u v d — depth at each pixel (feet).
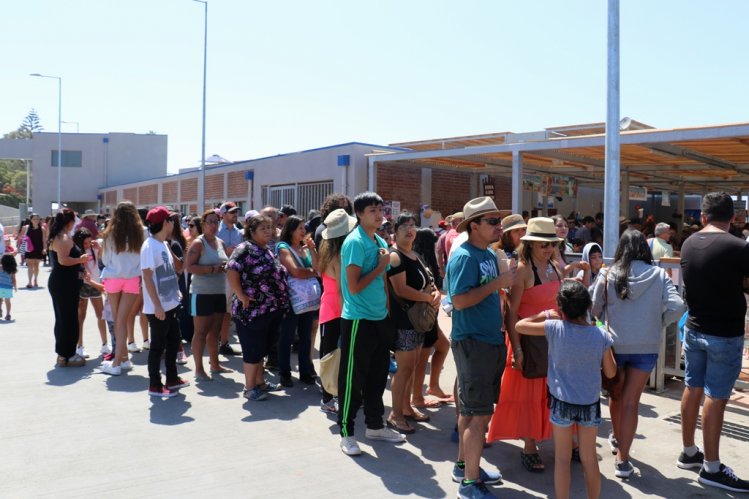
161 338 21.16
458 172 62.18
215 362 24.52
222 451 16.19
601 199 78.79
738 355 14.43
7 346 29.01
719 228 14.97
